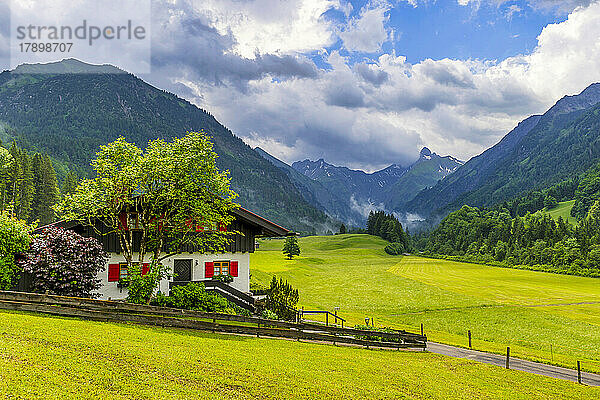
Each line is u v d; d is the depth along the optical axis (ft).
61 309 73.46
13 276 90.94
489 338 154.20
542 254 517.14
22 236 90.63
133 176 98.99
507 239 628.69
